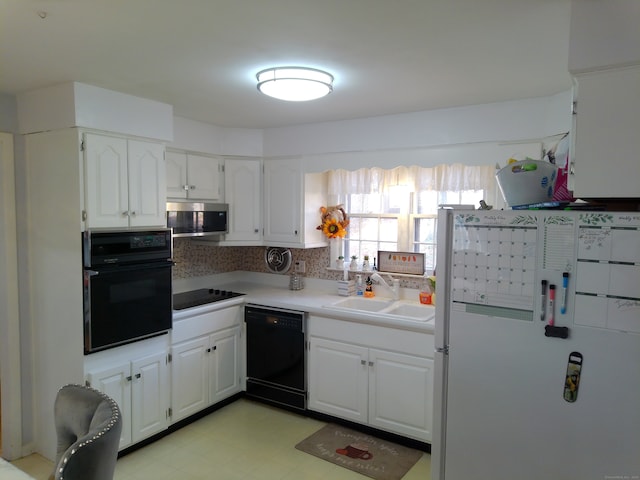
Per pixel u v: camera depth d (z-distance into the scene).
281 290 4.21
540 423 1.78
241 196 4.01
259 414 3.65
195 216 3.63
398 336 3.13
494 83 2.56
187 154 3.60
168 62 2.23
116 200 2.84
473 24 1.76
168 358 3.24
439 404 2.02
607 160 1.59
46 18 1.71
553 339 1.73
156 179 3.09
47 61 2.22
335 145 3.66
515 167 2.01
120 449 2.94
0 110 2.83
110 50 2.06
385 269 3.89
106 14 1.67
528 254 1.77
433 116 3.23
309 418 3.59
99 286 2.73
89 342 2.71
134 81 2.55
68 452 1.31
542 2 1.58
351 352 3.34
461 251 1.92
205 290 4.08
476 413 1.92
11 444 2.97
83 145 2.66
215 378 3.64
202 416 3.59
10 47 2.02
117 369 2.91
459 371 1.95
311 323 3.52
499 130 3.00
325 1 1.57
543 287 1.74
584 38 1.58
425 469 2.90
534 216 1.75
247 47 2.02
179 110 3.27
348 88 2.67
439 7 1.61
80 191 2.66
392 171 3.82
